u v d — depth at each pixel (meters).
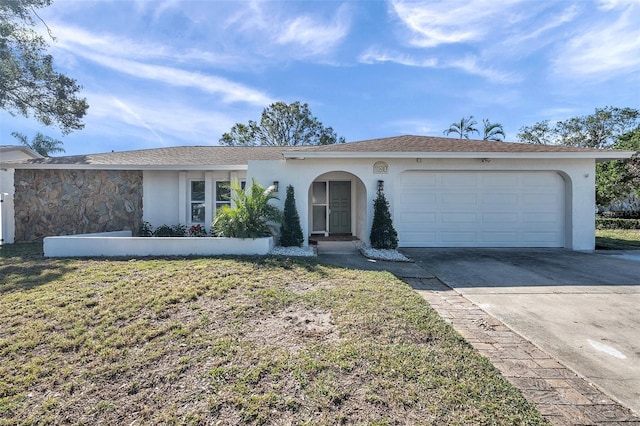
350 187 13.39
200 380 2.85
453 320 4.49
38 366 3.09
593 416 2.52
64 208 11.27
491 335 3.99
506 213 10.78
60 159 11.88
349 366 3.01
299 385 2.74
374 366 3.01
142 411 2.49
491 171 10.69
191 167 10.96
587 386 2.93
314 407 2.49
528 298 5.47
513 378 3.03
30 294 4.95
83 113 14.41
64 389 2.77
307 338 3.59
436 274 7.14
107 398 2.65
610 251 10.14
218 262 7.03
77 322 4.00
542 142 28.12
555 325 4.32
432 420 2.34
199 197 12.02
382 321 4.05
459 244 10.77
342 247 10.67
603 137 24.52
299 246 9.70
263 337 3.62
